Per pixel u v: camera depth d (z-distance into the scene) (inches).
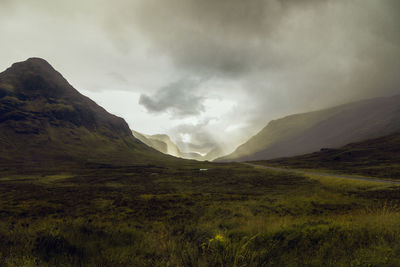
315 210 718.5
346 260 166.6
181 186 1953.7
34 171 3356.3
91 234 285.3
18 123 6397.6
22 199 1226.6
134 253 205.8
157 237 287.0
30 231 283.9
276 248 197.3
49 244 225.8
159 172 3612.2
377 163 3767.2
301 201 901.8
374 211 419.2
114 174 3189.0
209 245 174.9
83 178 2645.2
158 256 194.5
